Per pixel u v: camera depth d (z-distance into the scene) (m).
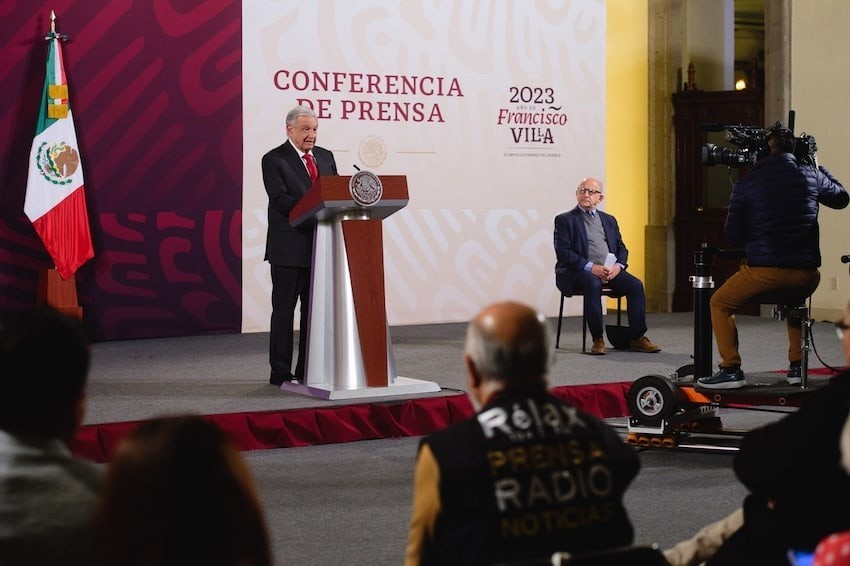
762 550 2.31
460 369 7.62
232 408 5.93
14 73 8.98
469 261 10.77
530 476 1.96
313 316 6.38
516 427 2.01
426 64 10.53
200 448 1.38
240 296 9.91
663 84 12.45
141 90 9.45
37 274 9.14
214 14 9.69
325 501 4.62
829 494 2.14
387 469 5.22
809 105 11.12
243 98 9.84
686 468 5.18
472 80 10.73
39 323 1.77
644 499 4.62
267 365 7.84
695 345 5.52
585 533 1.96
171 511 1.35
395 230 10.47
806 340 5.31
